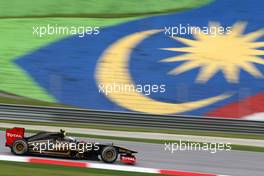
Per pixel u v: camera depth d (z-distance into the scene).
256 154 53.56
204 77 93.50
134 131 67.88
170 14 108.06
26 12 111.69
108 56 98.19
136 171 40.03
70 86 91.38
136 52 98.81
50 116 71.06
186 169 42.56
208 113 85.56
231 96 89.31
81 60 97.56
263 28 103.12
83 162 42.03
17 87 90.19
